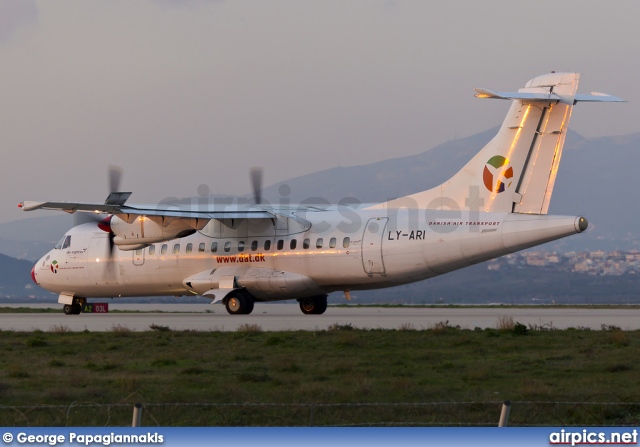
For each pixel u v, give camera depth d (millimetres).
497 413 46875
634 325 105188
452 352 75062
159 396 52781
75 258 133375
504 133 103812
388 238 110188
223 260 121438
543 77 100875
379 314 135125
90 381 59594
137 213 113375
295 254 116438
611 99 98688
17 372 62969
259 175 124750
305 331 93500
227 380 59906
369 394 53312
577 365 66562
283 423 45000
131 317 134250
